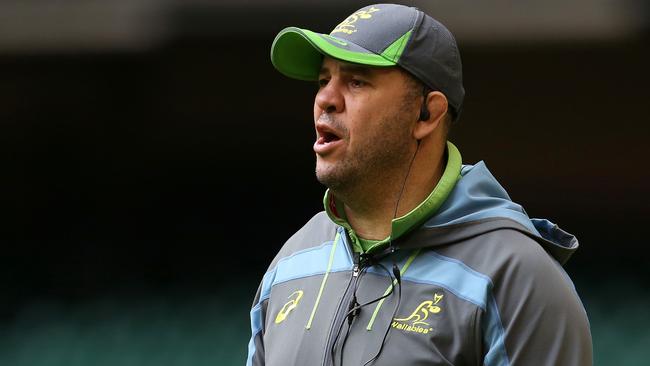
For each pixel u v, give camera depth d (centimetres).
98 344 2653
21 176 3644
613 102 3378
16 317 2869
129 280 3244
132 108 3647
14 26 2967
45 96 3588
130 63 3575
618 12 2769
